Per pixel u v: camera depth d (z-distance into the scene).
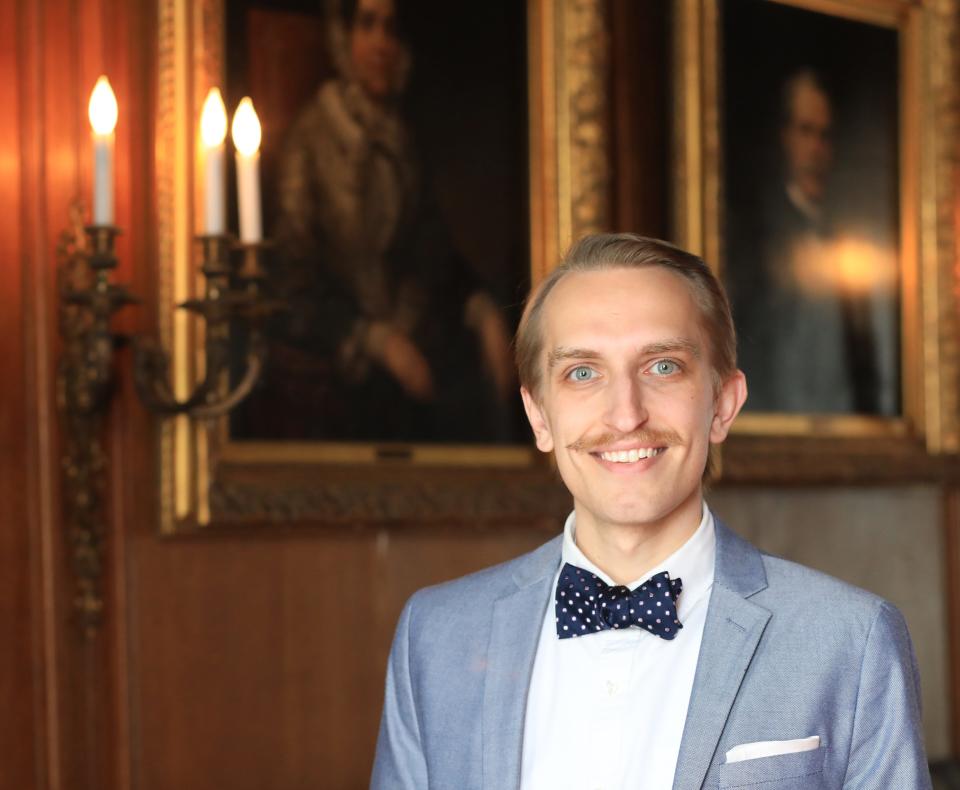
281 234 3.18
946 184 4.54
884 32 4.43
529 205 3.65
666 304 1.66
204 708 3.05
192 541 3.05
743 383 1.80
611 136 3.84
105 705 2.90
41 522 2.82
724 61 4.00
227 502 3.02
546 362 1.74
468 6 3.56
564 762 1.68
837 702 1.62
